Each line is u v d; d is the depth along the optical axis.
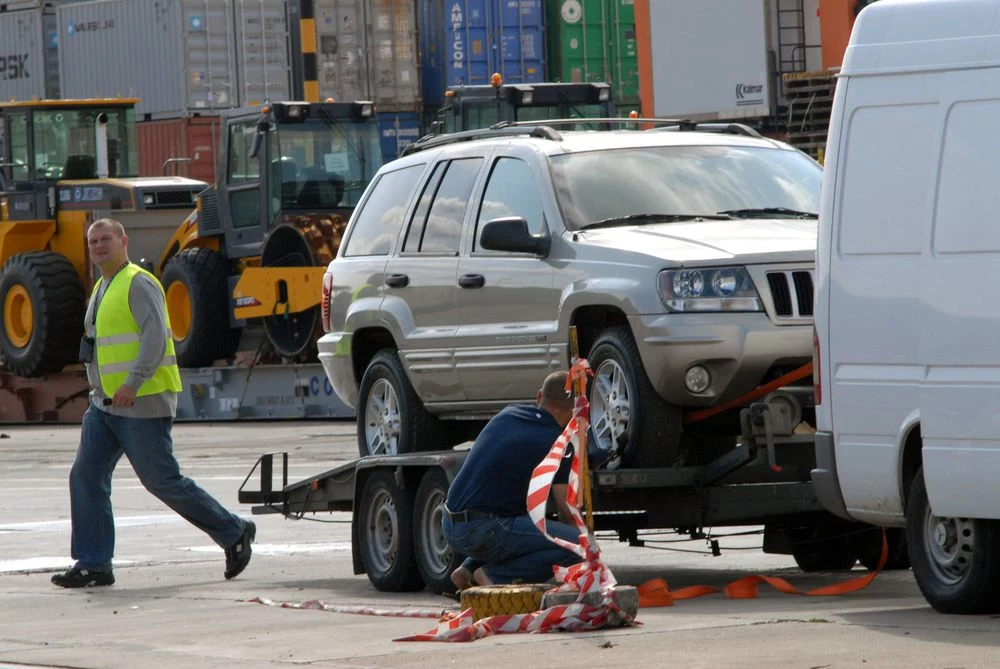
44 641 23.03
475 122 72.38
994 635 19.66
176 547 34.88
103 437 29.77
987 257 20.98
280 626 23.53
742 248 25.70
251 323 75.00
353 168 73.19
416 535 27.25
